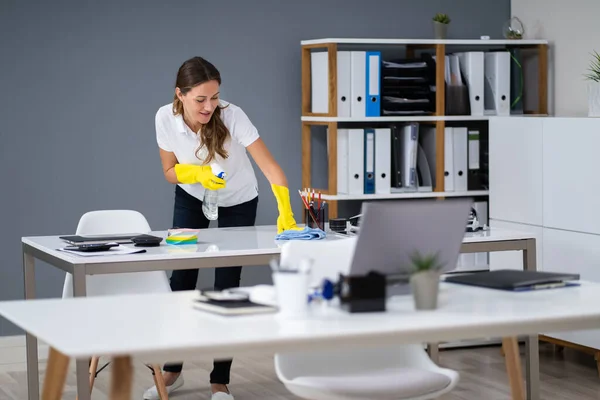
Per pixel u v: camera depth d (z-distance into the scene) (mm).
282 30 5996
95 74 5633
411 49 6094
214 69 4332
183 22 5785
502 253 5684
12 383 5113
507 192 5680
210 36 5852
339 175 5824
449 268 2834
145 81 5730
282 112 6031
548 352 5617
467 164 6070
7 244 5523
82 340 2186
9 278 5535
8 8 5434
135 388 4930
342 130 5785
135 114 5727
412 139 5906
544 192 5363
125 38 5676
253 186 4805
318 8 6066
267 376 5148
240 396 4746
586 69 5836
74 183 5637
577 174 5121
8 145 5488
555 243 5312
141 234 4281
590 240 5059
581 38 5867
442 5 6348
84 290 3574
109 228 4418
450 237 2787
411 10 6277
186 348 2148
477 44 6195
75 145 5621
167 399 4055
